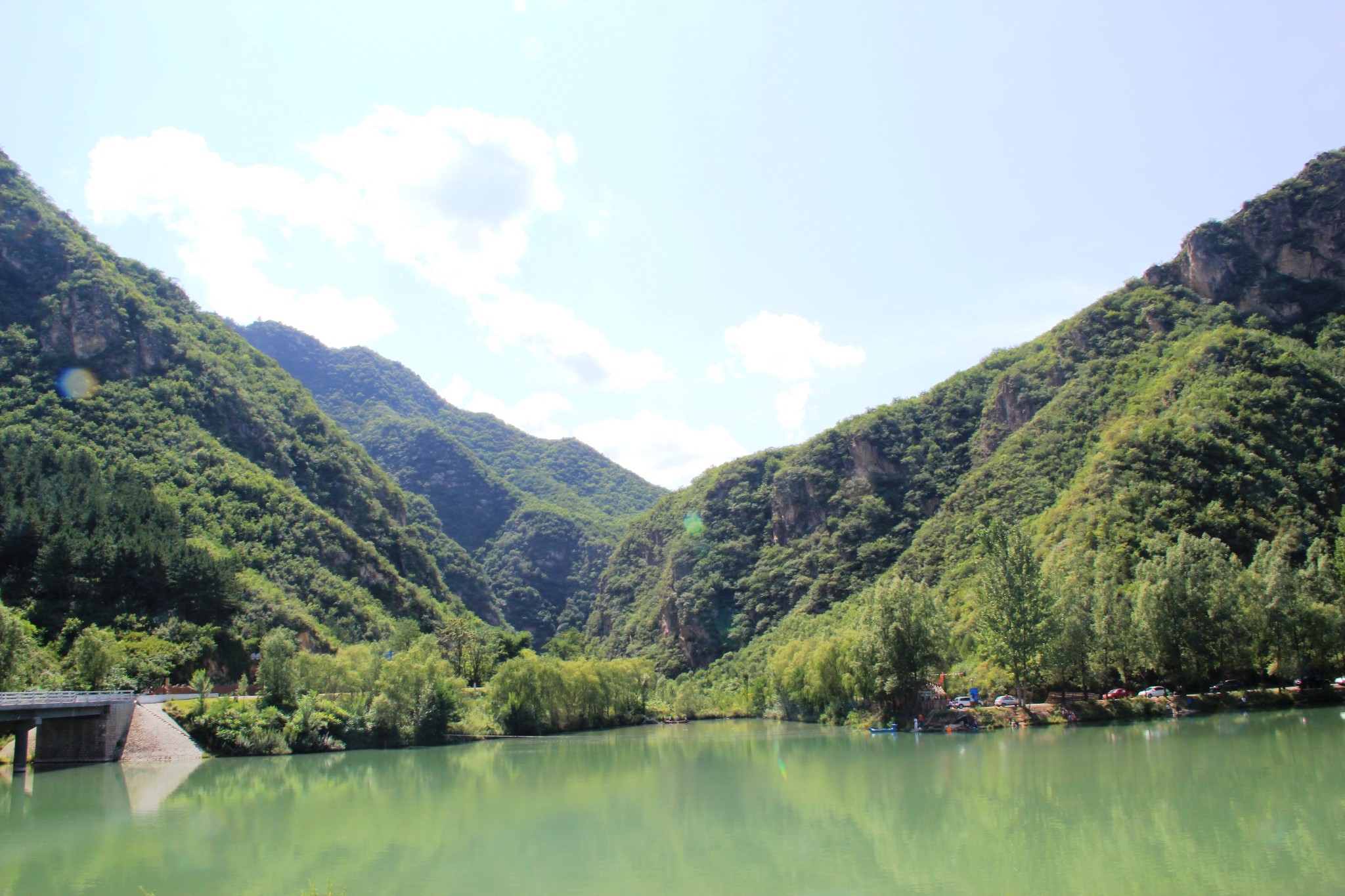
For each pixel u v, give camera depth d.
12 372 161.00
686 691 173.88
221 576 128.25
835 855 43.25
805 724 133.62
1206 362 145.62
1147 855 39.78
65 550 115.19
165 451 163.75
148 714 92.19
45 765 84.06
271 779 75.88
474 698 132.38
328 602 159.62
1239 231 183.75
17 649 87.00
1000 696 110.12
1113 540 115.00
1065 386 189.12
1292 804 48.66
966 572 152.00
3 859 45.62
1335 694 97.56
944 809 53.19
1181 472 121.25
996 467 181.38
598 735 125.44
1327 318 162.50
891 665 100.69
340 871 42.41
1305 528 110.06
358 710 107.00
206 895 38.47
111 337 175.50
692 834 49.41
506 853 45.72
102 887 40.22
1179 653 95.81
